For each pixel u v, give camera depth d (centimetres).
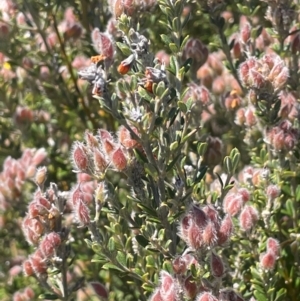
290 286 73
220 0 76
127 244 67
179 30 68
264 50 79
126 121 64
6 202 80
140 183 65
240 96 80
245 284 71
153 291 65
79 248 78
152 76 64
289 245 74
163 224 65
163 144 65
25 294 79
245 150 79
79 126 87
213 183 72
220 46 78
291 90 75
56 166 85
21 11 83
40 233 67
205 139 74
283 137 70
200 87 75
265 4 81
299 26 76
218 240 62
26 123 86
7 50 83
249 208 68
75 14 86
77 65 85
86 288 77
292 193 73
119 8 68
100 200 66
